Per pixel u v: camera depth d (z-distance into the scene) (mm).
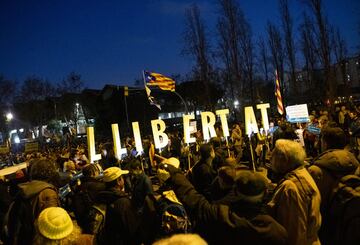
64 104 59562
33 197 3723
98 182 4617
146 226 3801
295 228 2994
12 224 3799
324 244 3500
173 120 57250
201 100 50219
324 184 3457
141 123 51719
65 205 5969
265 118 11359
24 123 62594
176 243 1312
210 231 2814
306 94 47969
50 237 2406
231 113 51344
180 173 3336
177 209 3477
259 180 2809
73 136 48875
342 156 3436
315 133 13180
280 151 3287
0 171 7578
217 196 4344
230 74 41156
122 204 3910
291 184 3078
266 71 48719
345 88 42719
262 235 2656
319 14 32469
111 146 14242
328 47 32625
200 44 40000
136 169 6387
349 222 3162
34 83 60156
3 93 52344
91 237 2590
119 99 50875
